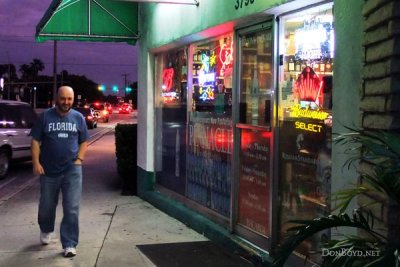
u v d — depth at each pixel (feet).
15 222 26.55
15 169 50.26
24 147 46.62
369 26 11.53
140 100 32.89
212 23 21.83
